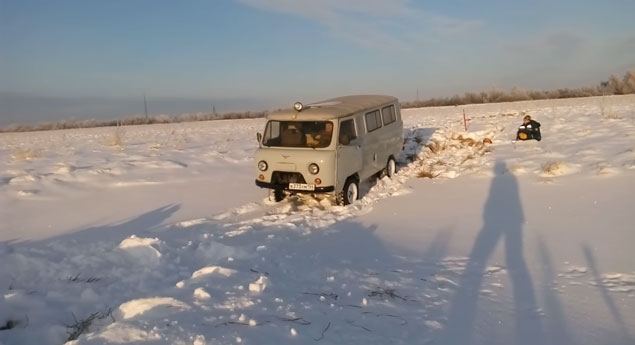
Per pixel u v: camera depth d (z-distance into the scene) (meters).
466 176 12.25
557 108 33.69
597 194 9.16
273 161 10.25
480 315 4.62
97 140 27.30
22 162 16.77
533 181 10.86
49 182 12.48
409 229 8.15
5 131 56.28
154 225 9.19
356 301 4.95
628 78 58.97
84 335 4.08
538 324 4.41
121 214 10.03
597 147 13.61
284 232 8.23
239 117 66.12
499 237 7.28
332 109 10.63
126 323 4.15
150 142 24.44
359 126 11.34
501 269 5.93
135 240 7.02
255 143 22.61
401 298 5.03
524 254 6.44
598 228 7.25
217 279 5.41
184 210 10.38
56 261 6.48
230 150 19.67
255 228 8.63
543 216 8.18
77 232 8.66
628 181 9.77
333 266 6.26
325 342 3.95
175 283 5.63
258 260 6.42
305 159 9.96
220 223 9.12
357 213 9.58
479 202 9.55
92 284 5.60
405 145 18.67
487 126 23.52
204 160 16.75
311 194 10.62
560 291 5.13
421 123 30.12
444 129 23.50
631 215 7.68
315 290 5.26
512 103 51.47
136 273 5.94
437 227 8.12
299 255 6.83
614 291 5.05
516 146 16.17
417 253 6.84
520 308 4.78
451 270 5.98
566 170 11.23
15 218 9.62
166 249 6.89
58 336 4.35
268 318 4.33
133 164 15.44
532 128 16.94
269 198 11.05
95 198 11.40
